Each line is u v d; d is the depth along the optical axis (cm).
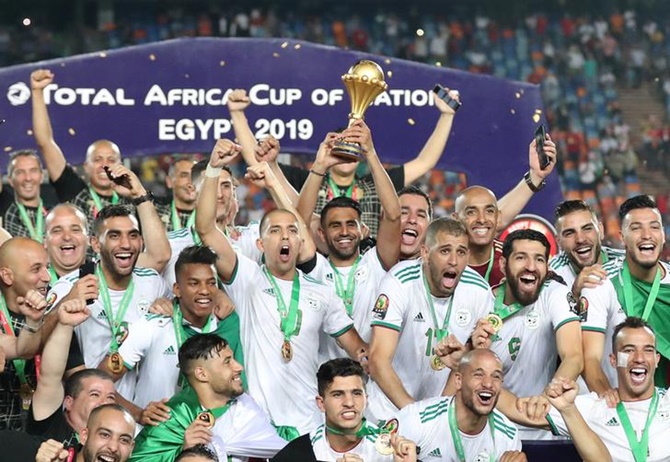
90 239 1162
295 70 1492
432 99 1510
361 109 1113
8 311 1062
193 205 1344
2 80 1473
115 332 1095
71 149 1480
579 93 3459
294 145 1497
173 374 1083
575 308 1098
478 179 1527
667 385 1138
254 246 1239
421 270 1114
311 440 1017
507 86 1523
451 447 1022
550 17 3553
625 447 1041
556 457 1064
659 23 3556
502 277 1178
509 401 1064
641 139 3388
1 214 1430
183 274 1073
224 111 1492
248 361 1122
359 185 1373
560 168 3312
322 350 1183
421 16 3541
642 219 1103
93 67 1480
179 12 3475
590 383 1088
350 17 3534
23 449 983
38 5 3419
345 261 1199
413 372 1124
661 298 1117
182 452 964
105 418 949
